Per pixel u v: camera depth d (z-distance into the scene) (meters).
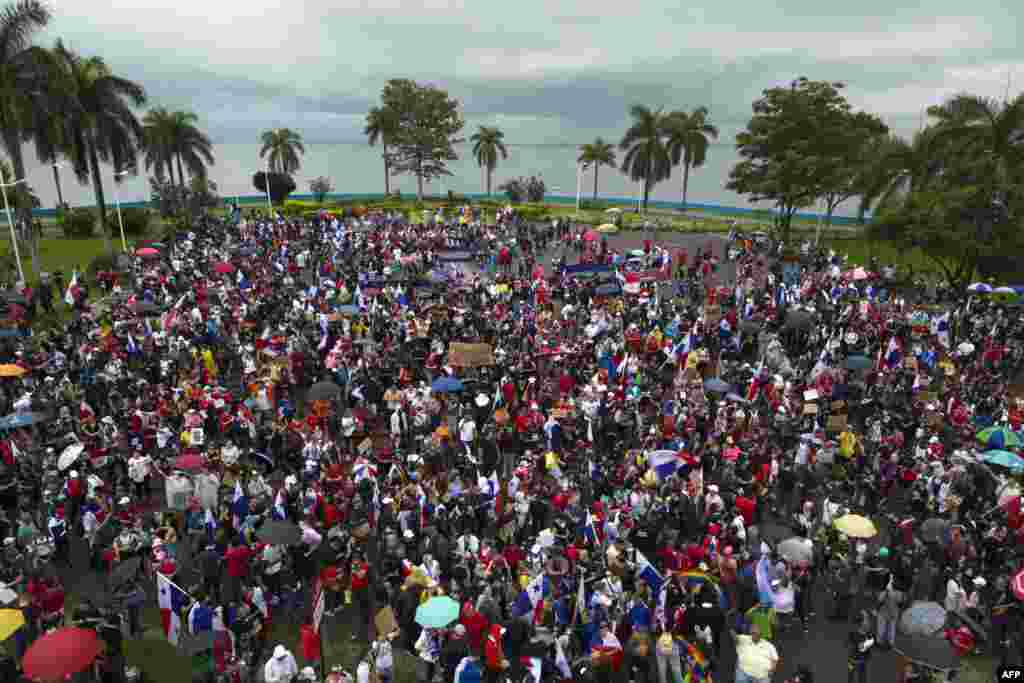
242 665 12.27
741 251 52.16
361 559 14.77
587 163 88.56
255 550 15.22
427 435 21.92
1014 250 39.12
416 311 33.75
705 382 24.22
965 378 27.38
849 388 25.31
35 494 18.30
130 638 14.35
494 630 12.58
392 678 12.93
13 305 30.83
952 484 18.42
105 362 24.91
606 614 13.33
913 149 43.94
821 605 15.88
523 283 39.44
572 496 17.28
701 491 17.53
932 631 12.21
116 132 47.44
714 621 13.09
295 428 20.55
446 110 84.06
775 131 61.69
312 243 50.50
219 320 30.16
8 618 12.09
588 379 26.23
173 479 17.42
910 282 43.91
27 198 40.84
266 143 85.81
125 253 44.91
